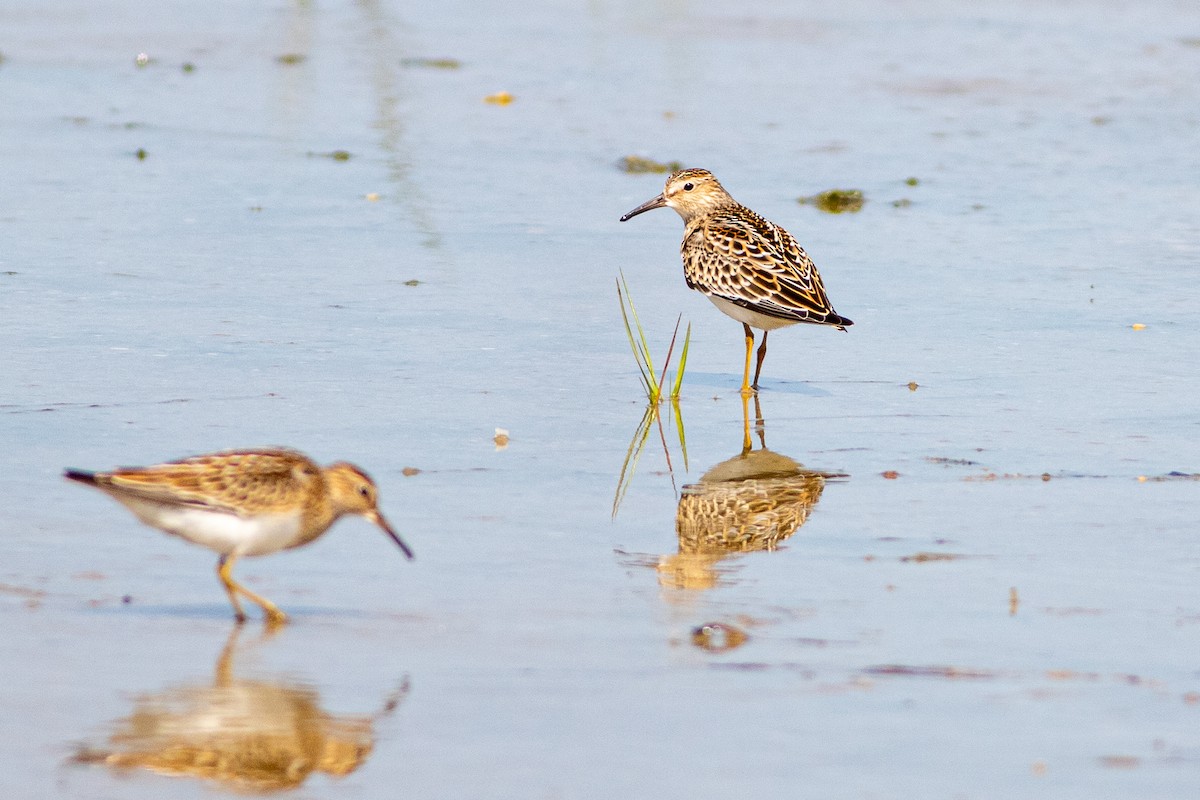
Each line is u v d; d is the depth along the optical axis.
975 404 15.20
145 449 13.09
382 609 10.13
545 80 30.84
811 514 12.15
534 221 21.94
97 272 18.92
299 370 15.67
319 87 30.02
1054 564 11.03
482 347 16.73
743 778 7.88
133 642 9.50
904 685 8.99
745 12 38.00
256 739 8.27
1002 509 12.23
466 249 20.52
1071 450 13.75
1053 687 8.98
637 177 24.42
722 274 16.09
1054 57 33.41
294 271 19.30
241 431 13.71
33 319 17.05
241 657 9.31
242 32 34.91
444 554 11.16
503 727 8.45
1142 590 10.52
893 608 10.20
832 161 25.30
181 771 7.93
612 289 19.17
